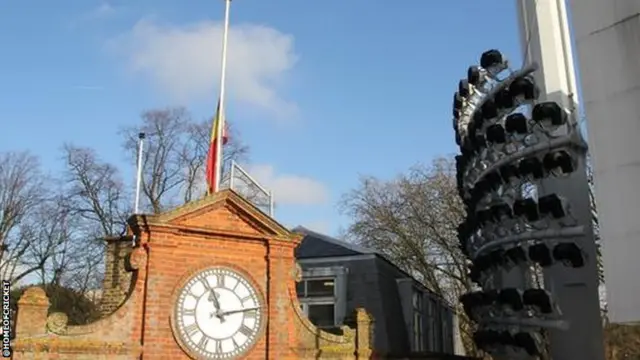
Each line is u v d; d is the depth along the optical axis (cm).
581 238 1486
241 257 1698
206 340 1603
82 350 1467
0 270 4266
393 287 2612
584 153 1508
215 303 1634
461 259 3806
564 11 1673
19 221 4384
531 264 1667
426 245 4025
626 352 2797
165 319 1571
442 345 3259
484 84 1827
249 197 3169
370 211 4169
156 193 4294
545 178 1520
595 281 1499
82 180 4297
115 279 1864
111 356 1496
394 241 4094
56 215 4338
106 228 4241
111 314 1520
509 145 1606
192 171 4403
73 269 4281
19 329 1416
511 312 1634
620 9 1373
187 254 1631
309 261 2495
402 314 2622
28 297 1437
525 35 1778
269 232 1738
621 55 1359
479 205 1808
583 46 1424
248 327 1661
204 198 1658
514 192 1655
